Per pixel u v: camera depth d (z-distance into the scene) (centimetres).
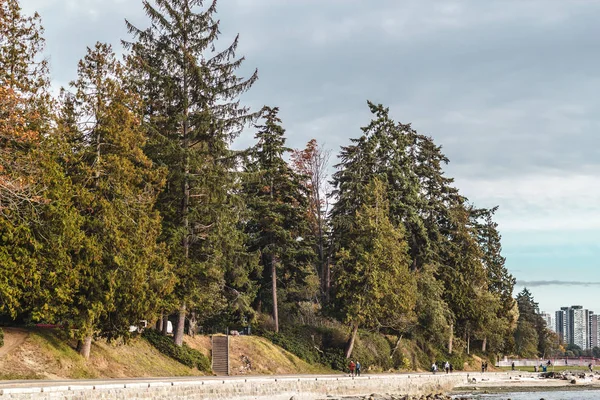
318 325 7531
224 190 5397
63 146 4216
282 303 7456
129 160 4631
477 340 10650
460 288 9000
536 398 6569
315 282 8200
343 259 7069
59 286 4044
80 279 4209
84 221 4253
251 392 4653
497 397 6556
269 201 6938
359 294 6962
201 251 5441
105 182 4381
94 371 4459
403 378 6469
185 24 5484
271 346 6581
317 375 6128
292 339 6944
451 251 9094
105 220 4269
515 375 8912
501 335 10231
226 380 4444
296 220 7194
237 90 5503
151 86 5291
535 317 14762
